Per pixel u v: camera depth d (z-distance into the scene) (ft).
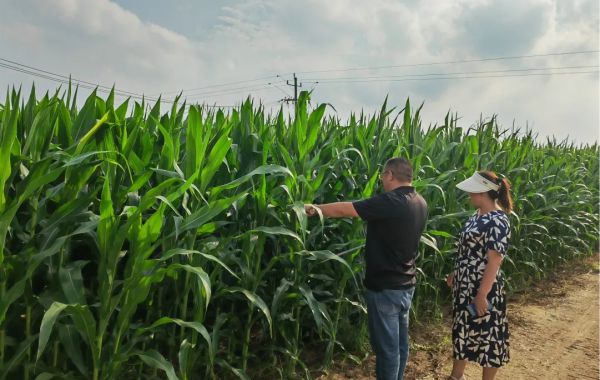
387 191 10.32
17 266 6.91
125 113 9.57
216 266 9.64
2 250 6.51
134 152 9.04
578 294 22.35
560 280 24.76
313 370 12.46
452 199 16.87
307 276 11.66
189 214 8.45
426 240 12.24
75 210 7.40
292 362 11.70
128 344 8.11
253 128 12.41
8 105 7.18
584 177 32.78
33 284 7.86
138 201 8.55
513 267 22.43
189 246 8.75
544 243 25.03
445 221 16.29
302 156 11.23
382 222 9.62
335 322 12.56
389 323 9.91
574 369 14.02
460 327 11.14
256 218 10.34
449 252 16.20
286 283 10.82
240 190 10.58
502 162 21.57
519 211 22.07
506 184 11.05
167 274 8.43
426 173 16.24
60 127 8.71
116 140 8.99
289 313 11.52
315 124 11.16
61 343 8.11
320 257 10.12
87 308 6.88
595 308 20.20
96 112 9.62
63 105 8.71
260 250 10.39
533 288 22.98
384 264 9.77
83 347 8.43
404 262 9.92
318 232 11.38
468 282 10.94
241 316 11.82
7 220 6.46
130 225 7.16
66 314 7.42
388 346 9.91
